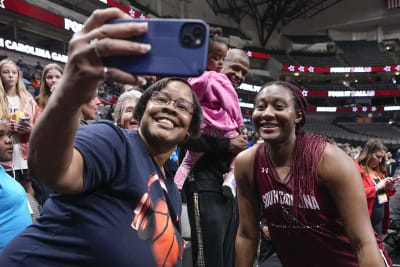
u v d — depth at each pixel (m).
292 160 1.39
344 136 27.16
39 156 0.64
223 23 28.36
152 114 1.02
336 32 31.12
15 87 2.75
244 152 1.57
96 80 0.56
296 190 1.36
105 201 0.86
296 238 1.44
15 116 2.26
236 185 1.64
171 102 1.03
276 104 1.31
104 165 0.81
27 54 13.50
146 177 0.94
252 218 1.63
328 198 1.34
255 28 30.86
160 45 0.59
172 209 1.05
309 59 30.42
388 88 29.86
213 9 27.42
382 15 27.69
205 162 1.78
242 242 1.65
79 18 16.78
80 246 0.82
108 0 16.55
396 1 26.81
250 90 26.69
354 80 32.72
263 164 1.46
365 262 1.24
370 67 28.12
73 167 0.72
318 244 1.41
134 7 20.41
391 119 29.84
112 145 0.85
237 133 1.79
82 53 0.53
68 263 0.83
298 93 1.36
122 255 0.84
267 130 1.32
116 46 0.53
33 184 2.29
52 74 2.70
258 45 30.95
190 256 2.12
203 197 1.75
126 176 0.88
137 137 1.02
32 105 2.81
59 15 14.03
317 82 33.00
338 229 1.39
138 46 0.55
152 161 1.01
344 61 29.95
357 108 29.16
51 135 0.61
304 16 31.38
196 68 0.58
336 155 1.30
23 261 0.83
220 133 1.73
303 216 1.38
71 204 0.85
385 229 4.13
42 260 0.83
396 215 4.69
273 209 1.45
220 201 1.77
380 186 3.77
